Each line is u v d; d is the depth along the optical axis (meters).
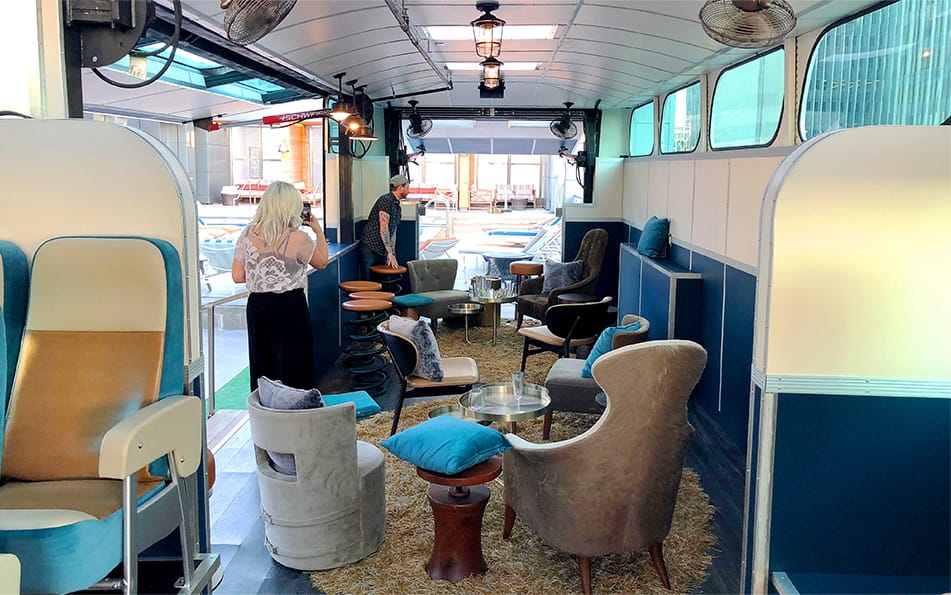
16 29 2.84
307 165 16.88
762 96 5.54
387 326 5.29
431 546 3.75
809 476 2.75
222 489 4.48
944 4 3.37
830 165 2.60
